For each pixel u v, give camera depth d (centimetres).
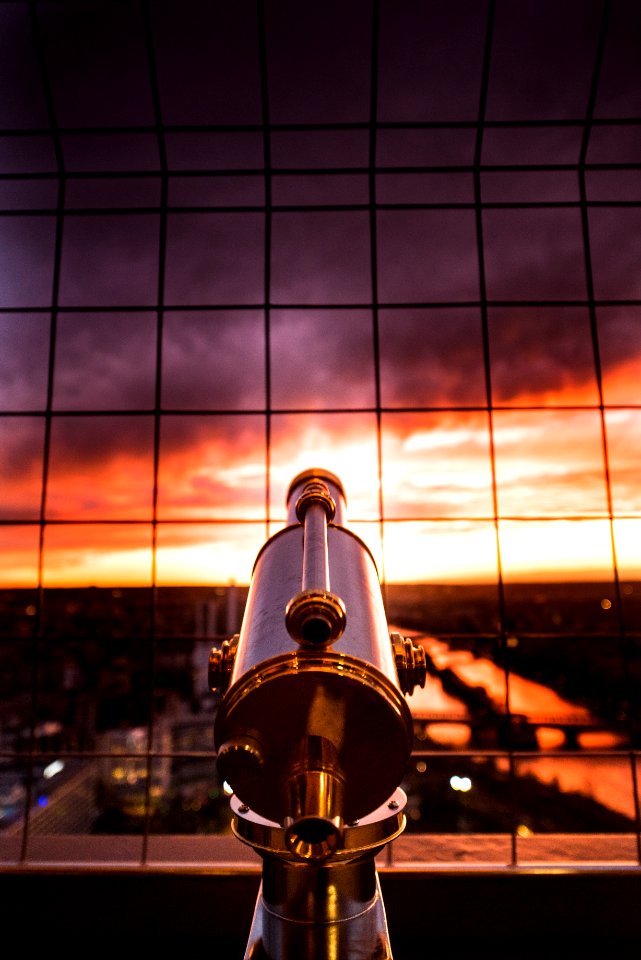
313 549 133
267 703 116
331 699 115
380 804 126
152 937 286
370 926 135
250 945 139
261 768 115
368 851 133
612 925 284
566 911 285
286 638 125
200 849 309
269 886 138
